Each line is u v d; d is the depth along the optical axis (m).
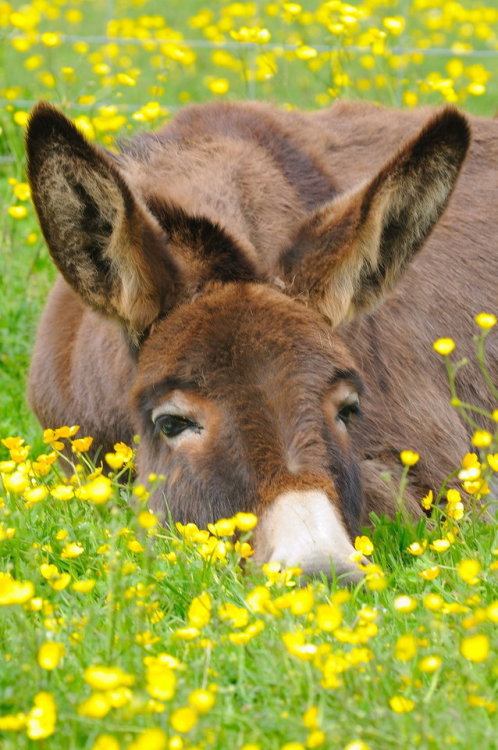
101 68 13.04
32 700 4.95
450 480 8.93
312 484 6.22
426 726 4.70
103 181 6.73
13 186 12.77
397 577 6.78
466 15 19.88
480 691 5.05
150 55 22.48
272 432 6.37
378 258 7.42
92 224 7.00
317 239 7.38
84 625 5.57
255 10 18.12
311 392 6.52
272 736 4.82
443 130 7.09
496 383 9.64
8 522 6.86
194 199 7.95
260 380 6.50
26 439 9.89
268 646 5.34
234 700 5.18
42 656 4.83
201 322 6.76
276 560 5.99
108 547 6.37
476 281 9.66
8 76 19.91
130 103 18.86
